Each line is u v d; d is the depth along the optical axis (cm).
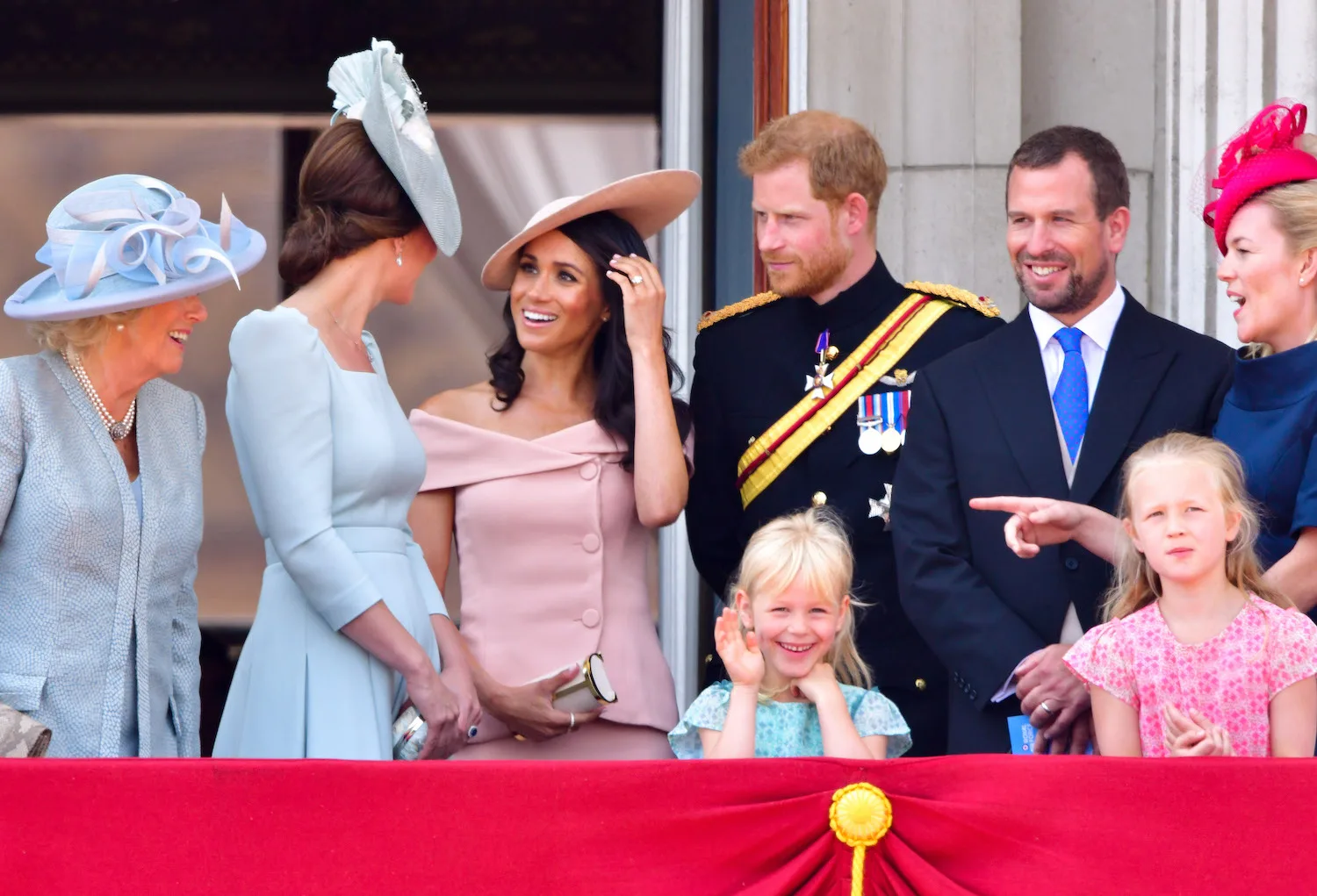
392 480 1329
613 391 1533
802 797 1061
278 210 2530
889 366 1628
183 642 1305
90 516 1209
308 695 1295
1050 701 1349
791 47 2036
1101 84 2016
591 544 1510
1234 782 1047
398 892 1039
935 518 1470
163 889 1034
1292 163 1376
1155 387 1474
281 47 2531
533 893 1045
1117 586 1325
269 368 1277
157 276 1226
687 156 2089
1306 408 1334
